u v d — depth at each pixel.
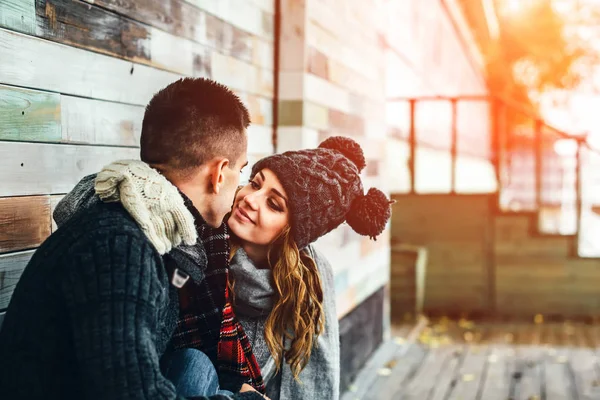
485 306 6.69
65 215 1.51
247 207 1.97
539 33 14.23
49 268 1.29
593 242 7.89
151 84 2.25
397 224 6.82
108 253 1.28
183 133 1.48
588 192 10.06
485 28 10.95
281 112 3.32
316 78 3.51
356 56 4.31
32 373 1.28
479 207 6.68
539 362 4.94
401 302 6.36
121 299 1.24
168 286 1.41
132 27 2.14
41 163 1.79
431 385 4.30
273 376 2.17
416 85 8.08
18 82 1.70
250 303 2.02
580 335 5.86
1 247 1.67
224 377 1.82
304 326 2.04
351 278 4.16
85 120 1.95
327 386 2.13
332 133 3.82
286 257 1.99
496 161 6.67
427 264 6.78
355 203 2.10
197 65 2.55
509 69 14.12
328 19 3.71
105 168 1.43
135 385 1.21
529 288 6.62
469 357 5.05
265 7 3.20
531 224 6.60
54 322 1.28
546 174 9.93
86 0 1.93
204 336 1.73
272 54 3.29
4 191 1.67
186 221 1.41
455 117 6.71
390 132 7.11
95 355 1.21
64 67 1.86
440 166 8.65
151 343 1.26
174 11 2.38
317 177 1.96
